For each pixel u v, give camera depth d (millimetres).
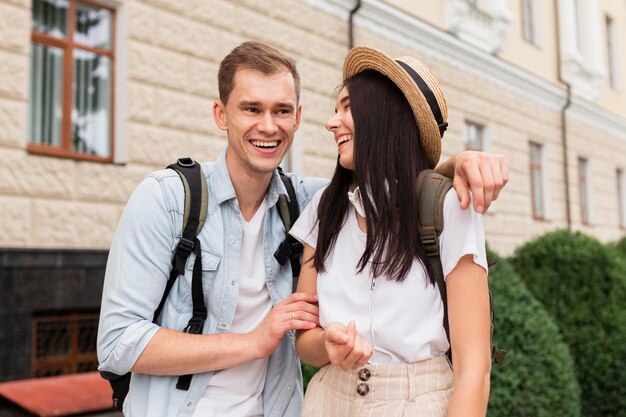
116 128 6215
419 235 1735
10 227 5305
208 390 2006
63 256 5551
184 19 6730
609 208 16578
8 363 5137
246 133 1995
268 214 2143
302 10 8219
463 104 11430
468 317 1649
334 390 1826
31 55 5793
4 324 5129
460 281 1670
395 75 1770
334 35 8688
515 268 5105
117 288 1902
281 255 2119
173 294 1991
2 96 5320
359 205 1823
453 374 1748
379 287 1745
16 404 3986
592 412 4609
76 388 4055
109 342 1887
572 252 4945
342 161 1874
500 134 12430
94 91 6219
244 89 1982
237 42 7277
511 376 3271
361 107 1816
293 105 2035
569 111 15023
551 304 4820
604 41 17188
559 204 14305
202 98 6832
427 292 1718
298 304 1882
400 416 1689
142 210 1942
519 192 12836
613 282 4793
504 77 12617
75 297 5613
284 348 2158
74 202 5758
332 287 1821
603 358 4590
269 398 2123
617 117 16953
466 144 11820
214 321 2010
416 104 1761
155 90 6422
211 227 2020
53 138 5918
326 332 1609
